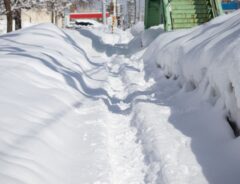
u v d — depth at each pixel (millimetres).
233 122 5227
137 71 12172
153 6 21391
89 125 6137
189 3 16719
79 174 4336
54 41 14922
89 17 68500
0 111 5090
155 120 6203
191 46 8617
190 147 5031
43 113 5785
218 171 4305
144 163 4840
